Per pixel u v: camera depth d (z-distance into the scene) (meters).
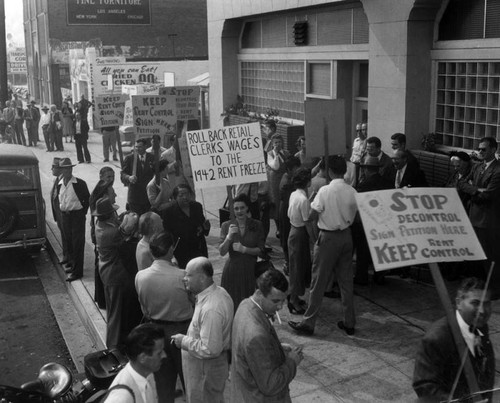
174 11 43.22
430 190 3.82
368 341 6.94
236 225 6.68
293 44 15.27
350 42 12.94
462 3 10.01
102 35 42.06
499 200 7.65
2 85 29.89
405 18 10.39
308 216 7.18
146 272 5.55
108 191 8.34
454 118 10.40
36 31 48.09
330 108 7.71
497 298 7.85
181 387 6.23
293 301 7.73
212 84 18.80
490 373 3.80
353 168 9.02
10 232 10.89
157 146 9.82
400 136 8.41
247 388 4.24
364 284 8.52
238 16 16.72
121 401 3.68
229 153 7.18
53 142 24.67
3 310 9.42
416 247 3.67
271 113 16.20
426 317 7.49
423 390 3.68
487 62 9.71
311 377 6.22
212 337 4.86
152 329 3.86
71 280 9.88
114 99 12.21
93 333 8.05
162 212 7.55
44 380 5.02
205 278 4.93
